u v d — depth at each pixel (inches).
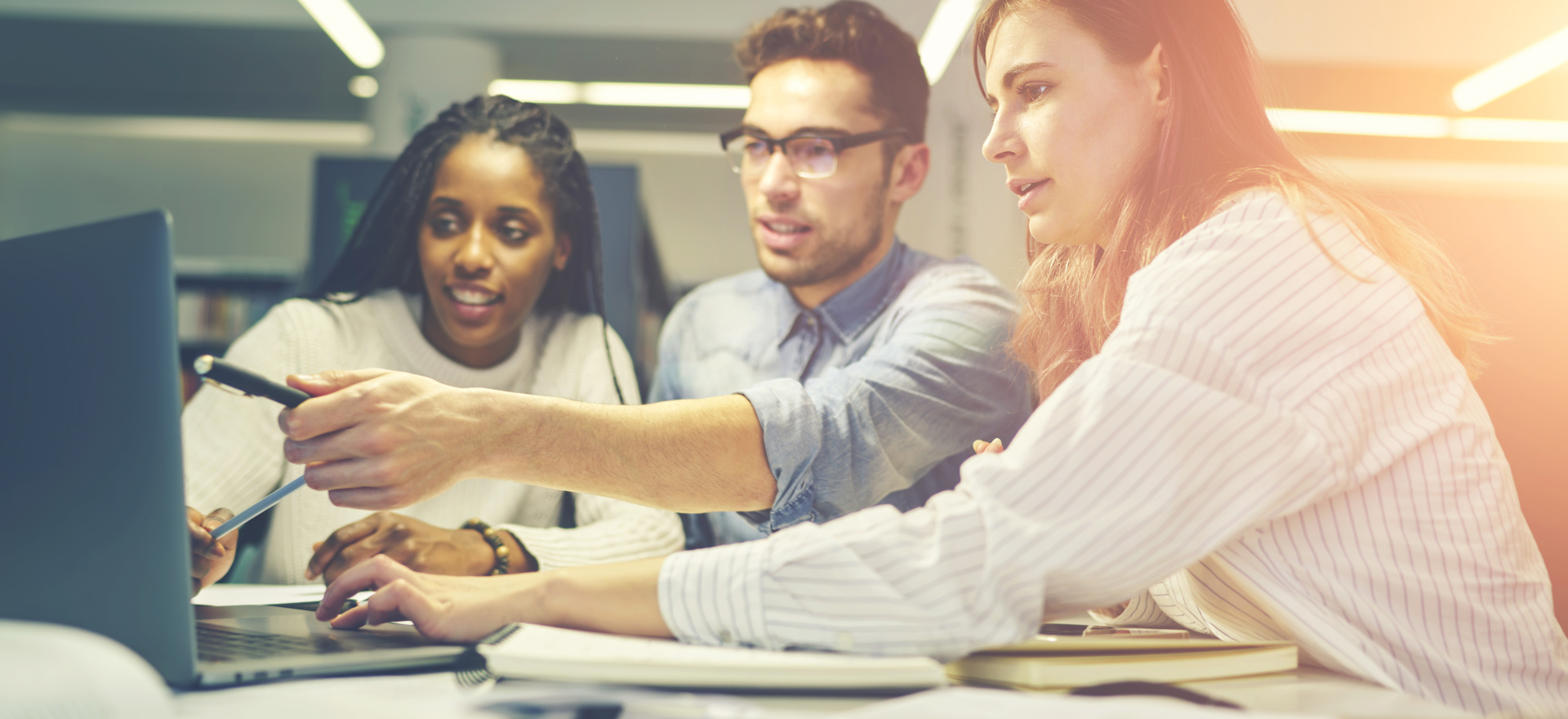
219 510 36.9
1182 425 22.1
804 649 22.0
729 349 63.4
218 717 15.5
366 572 25.5
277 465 51.4
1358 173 230.8
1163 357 23.4
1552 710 24.3
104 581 19.3
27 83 203.6
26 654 14.0
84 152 227.3
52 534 19.9
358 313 55.4
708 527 60.7
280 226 228.2
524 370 58.2
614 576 23.8
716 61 181.3
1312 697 20.7
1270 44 171.3
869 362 48.6
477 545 41.8
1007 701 16.5
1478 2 169.8
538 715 15.2
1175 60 30.3
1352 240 27.0
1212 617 30.4
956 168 178.9
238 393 24.3
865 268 59.8
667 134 227.0
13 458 20.5
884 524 22.8
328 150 229.1
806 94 56.8
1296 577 25.5
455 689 19.3
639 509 52.0
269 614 31.2
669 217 228.1
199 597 38.2
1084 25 30.9
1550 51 170.4
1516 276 76.8
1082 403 23.0
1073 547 21.4
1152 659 21.8
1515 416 65.3
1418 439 25.4
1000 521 21.9
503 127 55.8
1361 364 25.0
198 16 170.7
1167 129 30.3
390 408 26.6
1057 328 39.3
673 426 33.7
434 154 54.9
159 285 19.5
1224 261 24.9
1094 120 31.0
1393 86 184.7
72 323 20.2
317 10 163.0
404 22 167.5
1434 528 25.2
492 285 54.2
